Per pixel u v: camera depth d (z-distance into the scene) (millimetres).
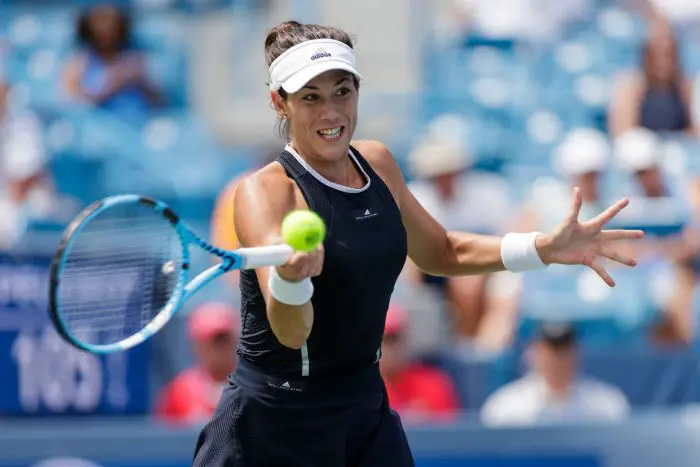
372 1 42344
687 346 31750
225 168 39250
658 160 37281
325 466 13875
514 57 44156
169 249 13594
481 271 15180
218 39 41719
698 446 24062
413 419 25547
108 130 39281
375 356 14133
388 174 14633
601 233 14406
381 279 13625
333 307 13422
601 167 34844
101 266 13898
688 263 32562
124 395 27484
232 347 26750
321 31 13453
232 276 30031
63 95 40531
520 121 41625
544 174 39312
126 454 23359
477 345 30250
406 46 42531
